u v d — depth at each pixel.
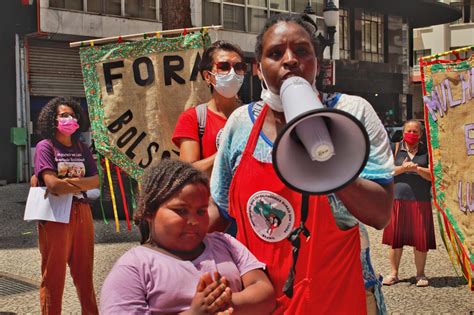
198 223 1.77
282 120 1.98
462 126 4.05
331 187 1.60
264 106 2.01
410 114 27.38
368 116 1.97
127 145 4.41
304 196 1.93
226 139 2.15
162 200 1.77
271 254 1.97
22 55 15.87
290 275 1.94
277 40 1.86
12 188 14.92
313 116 1.52
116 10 17.00
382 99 26.33
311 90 1.64
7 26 15.88
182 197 1.75
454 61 4.07
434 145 4.17
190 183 1.77
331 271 1.95
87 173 4.32
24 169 16.11
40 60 16.12
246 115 2.10
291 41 1.85
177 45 4.42
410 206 5.82
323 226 1.94
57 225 4.07
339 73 23.31
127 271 1.74
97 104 4.43
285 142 1.56
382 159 1.93
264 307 1.83
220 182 2.20
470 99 4.00
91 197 4.58
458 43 31.73
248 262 1.91
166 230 1.76
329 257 1.95
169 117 4.39
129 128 4.42
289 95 1.61
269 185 1.96
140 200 1.83
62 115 4.09
